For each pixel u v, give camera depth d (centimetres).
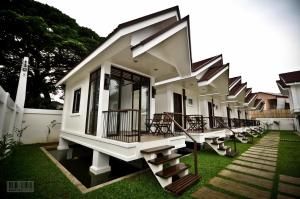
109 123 436
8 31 885
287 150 650
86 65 494
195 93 938
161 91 758
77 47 1116
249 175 356
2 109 393
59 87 1244
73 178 324
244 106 1507
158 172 293
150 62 454
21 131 673
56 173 351
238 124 1138
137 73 533
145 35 388
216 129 820
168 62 455
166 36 365
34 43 981
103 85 434
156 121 505
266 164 443
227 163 451
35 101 1098
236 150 641
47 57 1096
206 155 557
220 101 1178
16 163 419
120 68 489
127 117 520
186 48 438
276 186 299
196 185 300
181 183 290
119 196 254
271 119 2006
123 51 399
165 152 361
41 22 957
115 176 374
